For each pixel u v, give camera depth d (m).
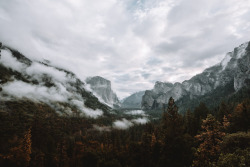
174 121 31.28
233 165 14.69
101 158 55.56
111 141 105.12
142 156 40.56
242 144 20.64
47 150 85.06
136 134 117.50
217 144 22.06
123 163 51.34
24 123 136.50
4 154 60.62
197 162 21.00
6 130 104.38
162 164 26.95
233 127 37.59
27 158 53.66
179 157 25.42
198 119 61.25
